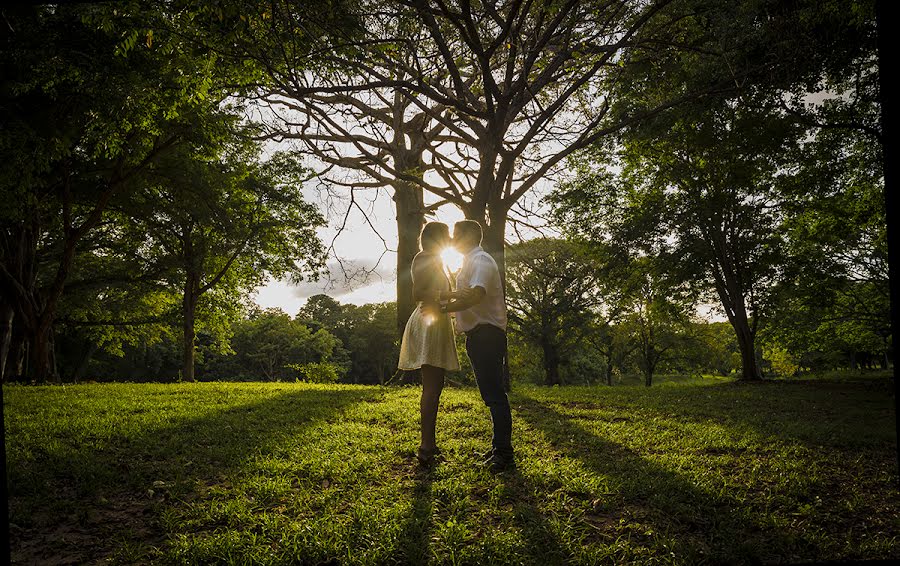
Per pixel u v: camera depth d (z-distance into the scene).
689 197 20.89
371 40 8.21
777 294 21.50
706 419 8.52
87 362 41.06
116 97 9.94
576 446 6.07
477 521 3.65
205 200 19.52
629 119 12.16
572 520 3.66
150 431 6.65
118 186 17.50
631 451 5.89
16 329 22.06
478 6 10.13
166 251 26.16
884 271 21.14
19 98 11.38
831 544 3.37
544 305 36.81
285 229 24.92
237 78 9.68
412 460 5.23
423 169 16.98
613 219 21.98
